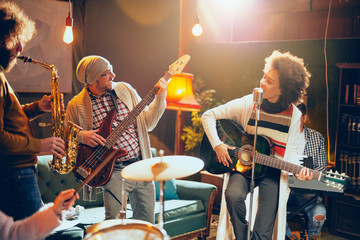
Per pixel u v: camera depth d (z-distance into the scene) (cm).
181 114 579
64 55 440
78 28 455
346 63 436
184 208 384
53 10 427
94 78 288
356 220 435
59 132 264
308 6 530
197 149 554
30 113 254
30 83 415
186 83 470
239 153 328
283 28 555
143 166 201
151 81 544
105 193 295
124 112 302
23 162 203
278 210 327
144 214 305
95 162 290
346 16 496
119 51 503
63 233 309
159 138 562
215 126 340
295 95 328
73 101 302
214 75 555
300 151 392
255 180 332
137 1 515
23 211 200
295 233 406
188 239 386
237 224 321
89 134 286
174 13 559
